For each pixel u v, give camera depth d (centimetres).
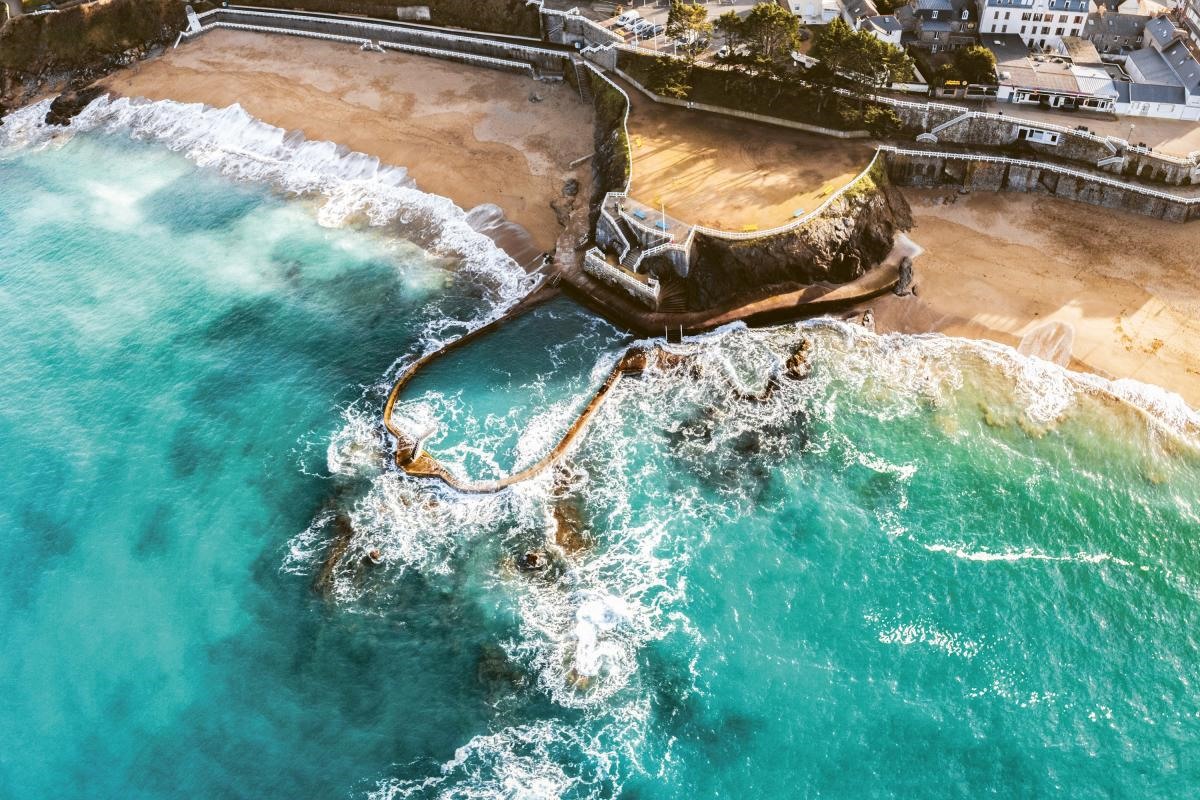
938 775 5672
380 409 8044
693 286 8644
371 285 9306
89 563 7006
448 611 6569
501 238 9581
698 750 5834
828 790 5634
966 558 6738
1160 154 9194
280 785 5709
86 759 5888
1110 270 8812
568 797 5625
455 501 7238
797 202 9038
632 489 7281
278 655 6375
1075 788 5584
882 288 8712
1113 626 6325
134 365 8612
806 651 6297
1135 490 7075
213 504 7369
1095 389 7731
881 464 7350
